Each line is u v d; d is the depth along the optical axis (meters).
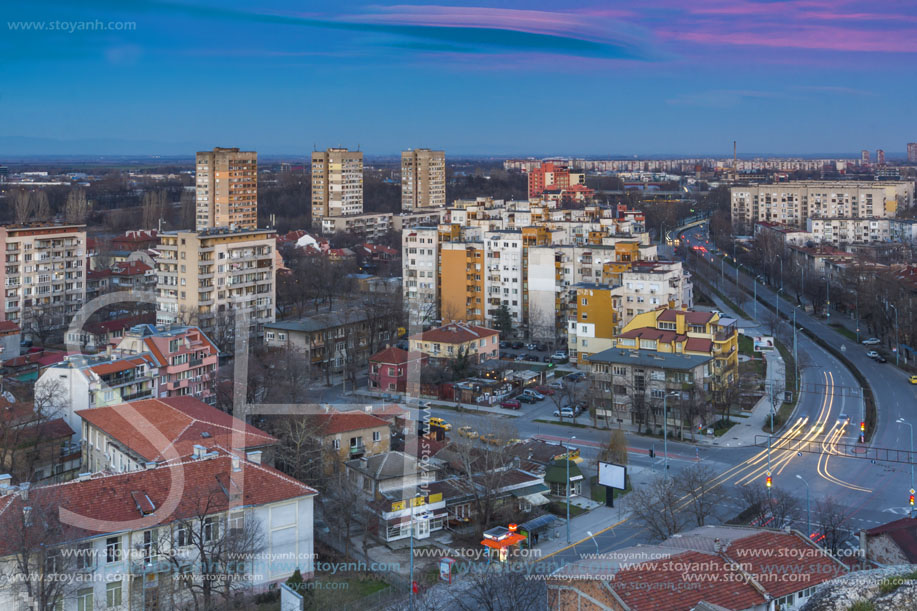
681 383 156.12
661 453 144.88
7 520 78.06
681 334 171.38
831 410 170.38
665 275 198.75
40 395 132.62
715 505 117.88
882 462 138.75
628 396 160.62
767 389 182.75
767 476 124.75
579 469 130.25
